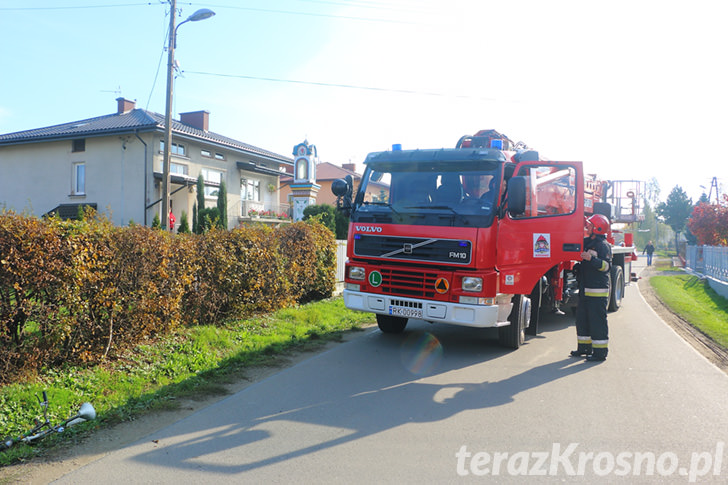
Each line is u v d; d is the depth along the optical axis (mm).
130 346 6527
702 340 9148
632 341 8742
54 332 5297
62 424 4320
